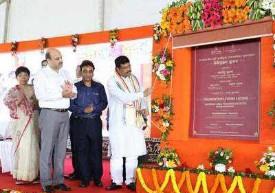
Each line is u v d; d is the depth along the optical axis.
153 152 7.68
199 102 4.63
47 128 4.95
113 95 5.21
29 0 11.60
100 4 10.20
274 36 4.00
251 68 4.27
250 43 4.28
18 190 5.10
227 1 4.30
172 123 4.75
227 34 4.32
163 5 9.36
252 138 4.21
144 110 5.35
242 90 4.32
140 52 8.40
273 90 4.05
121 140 5.16
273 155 3.91
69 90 4.93
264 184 3.79
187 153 4.57
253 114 4.23
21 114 5.69
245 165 4.16
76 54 9.16
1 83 10.02
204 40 4.49
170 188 4.40
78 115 5.48
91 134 5.43
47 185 4.96
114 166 5.23
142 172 4.61
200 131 4.60
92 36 9.01
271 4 4.03
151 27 8.28
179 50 4.74
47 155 4.96
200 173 4.17
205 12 4.45
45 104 4.96
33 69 9.66
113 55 8.73
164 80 4.86
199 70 4.64
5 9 12.00
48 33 11.15
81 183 5.40
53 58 4.98
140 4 9.71
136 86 5.31
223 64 4.46
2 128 8.18
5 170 6.49
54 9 11.07
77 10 10.65
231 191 3.97
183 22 4.63
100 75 8.86
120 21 9.97
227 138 4.39
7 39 11.98
